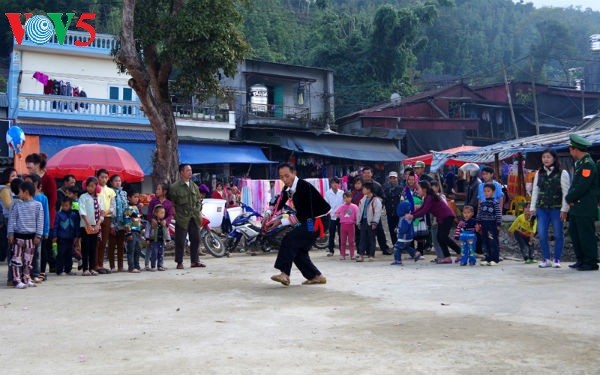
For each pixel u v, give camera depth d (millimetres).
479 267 10312
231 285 8477
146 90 15484
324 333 5090
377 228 13555
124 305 6809
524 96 39031
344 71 40688
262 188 19953
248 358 4297
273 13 53719
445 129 33812
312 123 31641
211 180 24828
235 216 15766
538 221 9883
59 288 8523
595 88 49750
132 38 15070
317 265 11312
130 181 16188
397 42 40500
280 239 14547
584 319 5480
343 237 12758
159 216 11094
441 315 5820
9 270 9000
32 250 8922
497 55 71062
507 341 4699
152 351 4559
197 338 4992
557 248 9695
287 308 6414
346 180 23484
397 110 35281
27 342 4969
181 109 25562
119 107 24016
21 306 6895
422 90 47125
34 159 9797
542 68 56688
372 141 29188
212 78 16859
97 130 23422
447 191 22484
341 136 28141
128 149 23141
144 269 11297
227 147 25281
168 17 15844
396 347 4551
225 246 14633
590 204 9047
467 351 4406
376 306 6434
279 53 49125
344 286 8133
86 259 10398
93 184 10391
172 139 16609
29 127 22344
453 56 63250
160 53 16297
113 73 25797
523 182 19266
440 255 11336
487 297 6867
